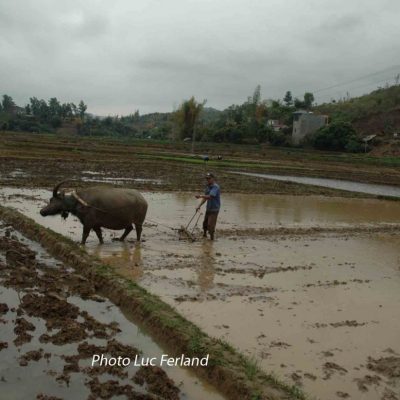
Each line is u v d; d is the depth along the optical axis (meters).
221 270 9.10
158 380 4.98
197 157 44.44
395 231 15.43
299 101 99.75
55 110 120.44
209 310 6.97
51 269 8.34
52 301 6.70
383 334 6.64
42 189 17.95
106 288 7.49
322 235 13.69
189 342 5.64
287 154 60.72
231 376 4.98
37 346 5.47
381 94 101.69
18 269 7.95
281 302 7.59
